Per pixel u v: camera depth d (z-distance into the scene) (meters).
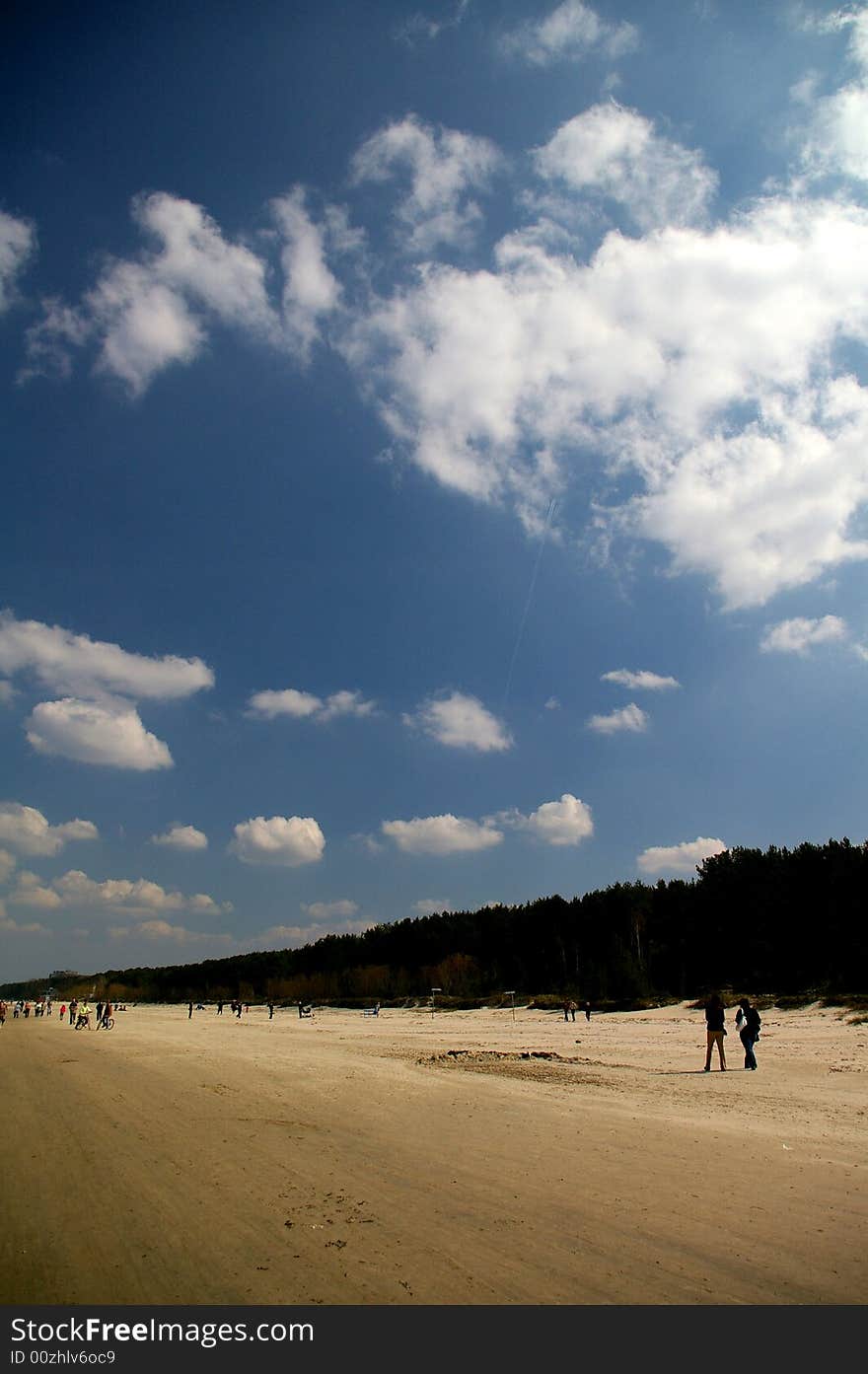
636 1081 18.95
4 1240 7.42
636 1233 7.24
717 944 69.12
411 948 114.88
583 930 87.69
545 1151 10.77
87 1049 33.09
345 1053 28.41
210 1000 141.50
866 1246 6.88
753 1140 11.47
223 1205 8.33
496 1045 32.59
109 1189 9.18
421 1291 6.03
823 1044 27.47
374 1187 8.96
